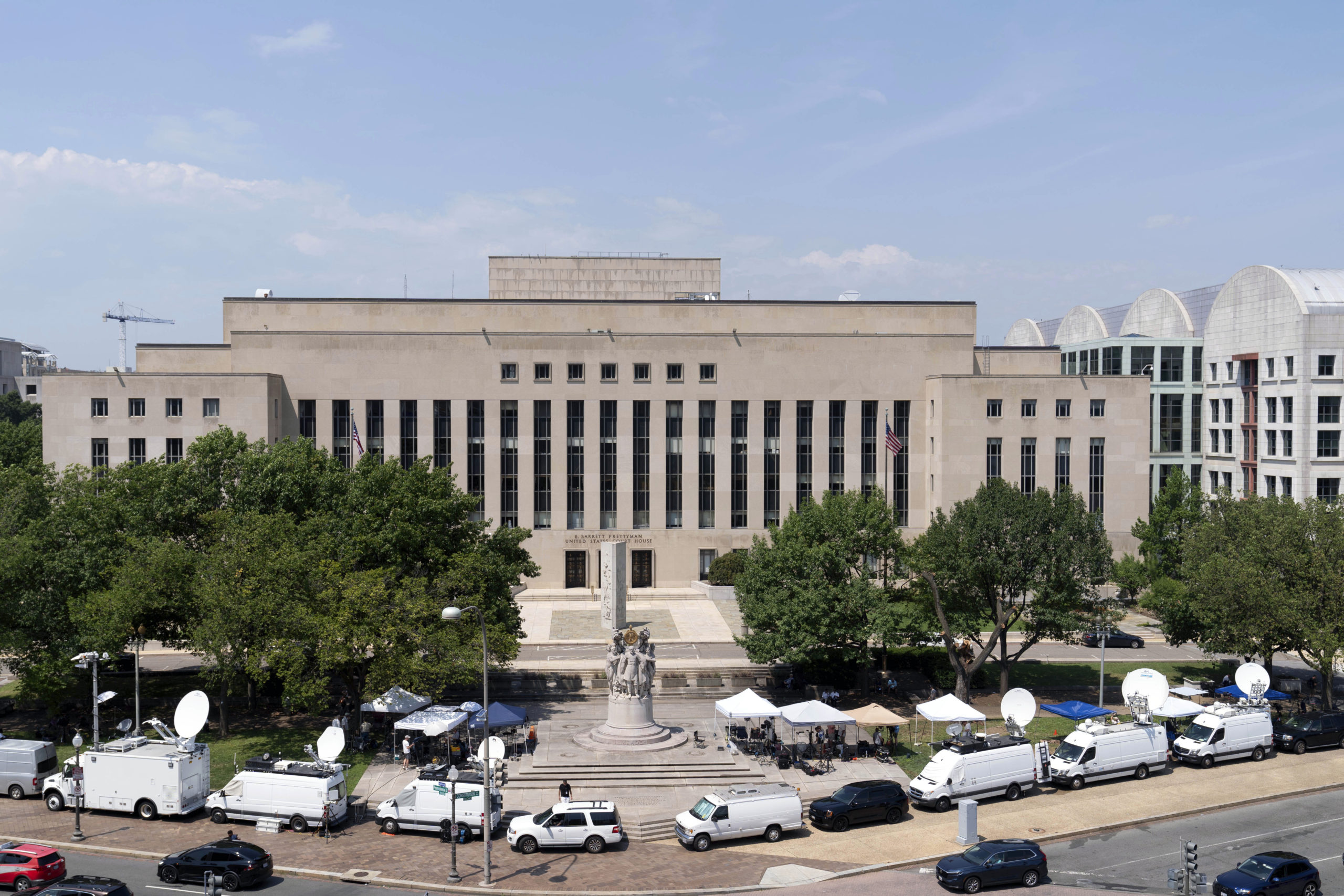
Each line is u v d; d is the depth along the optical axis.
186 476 68.75
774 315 107.94
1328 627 61.84
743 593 70.50
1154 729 55.94
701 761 55.31
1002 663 70.69
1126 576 92.38
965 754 51.59
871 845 45.91
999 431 100.19
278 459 69.88
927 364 104.56
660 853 45.19
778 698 69.75
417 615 58.69
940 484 100.06
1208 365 122.75
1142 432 101.44
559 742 59.09
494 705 58.34
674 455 103.94
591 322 106.75
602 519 103.50
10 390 179.00
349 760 57.38
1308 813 50.03
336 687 70.94
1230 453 118.62
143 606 58.53
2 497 62.62
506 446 102.44
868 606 67.31
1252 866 40.00
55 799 50.06
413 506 65.75
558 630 87.00
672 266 117.69
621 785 53.09
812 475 104.25
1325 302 105.25
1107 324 154.62
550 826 45.25
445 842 46.59
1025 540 67.69
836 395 104.12
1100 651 81.44
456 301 105.75
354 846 45.78
